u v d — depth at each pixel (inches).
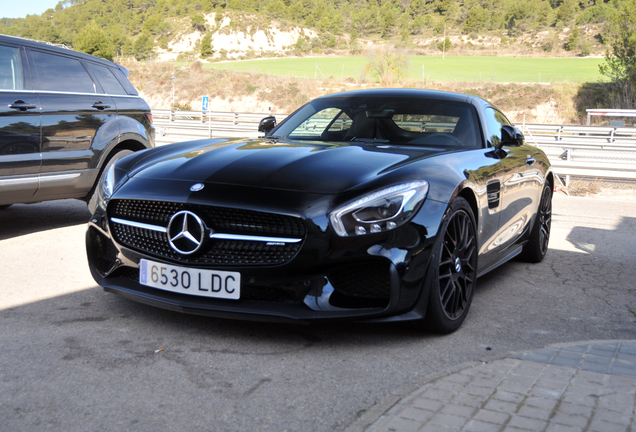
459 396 79.5
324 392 82.7
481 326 114.5
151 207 104.6
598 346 100.4
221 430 71.4
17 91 171.9
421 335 107.7
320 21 6505.9
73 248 169.8
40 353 93.7
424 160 111.6
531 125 723.4
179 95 1956.2
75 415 74.2
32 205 243.1
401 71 1921.8
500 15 5935.0
